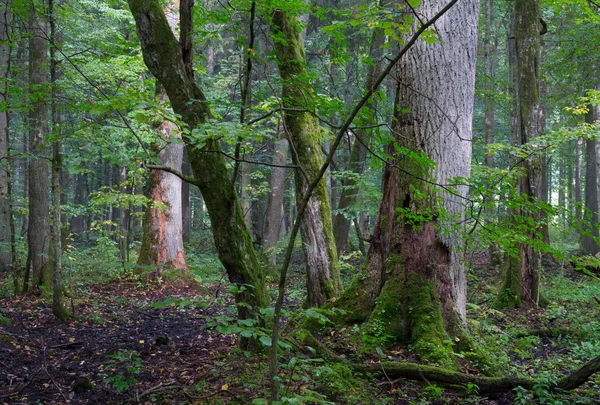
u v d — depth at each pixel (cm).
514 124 1145
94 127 599
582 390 469
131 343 655
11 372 512
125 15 1251
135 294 1095
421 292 561
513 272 973
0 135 1309
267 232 1488
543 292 1073
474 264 1546
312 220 679
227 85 1762
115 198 1130
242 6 505
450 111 570
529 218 319
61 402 433
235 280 475
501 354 605
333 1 1612
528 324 839
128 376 498
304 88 429
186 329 764
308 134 690
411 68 577
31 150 935
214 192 455
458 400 441
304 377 370
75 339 674
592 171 1861
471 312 870
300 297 1086
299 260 1791
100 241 1326
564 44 1444
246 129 334
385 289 581
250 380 429
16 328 709
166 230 1241
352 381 455
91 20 1153
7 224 1354
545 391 433
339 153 1670
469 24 584
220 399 400
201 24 559
